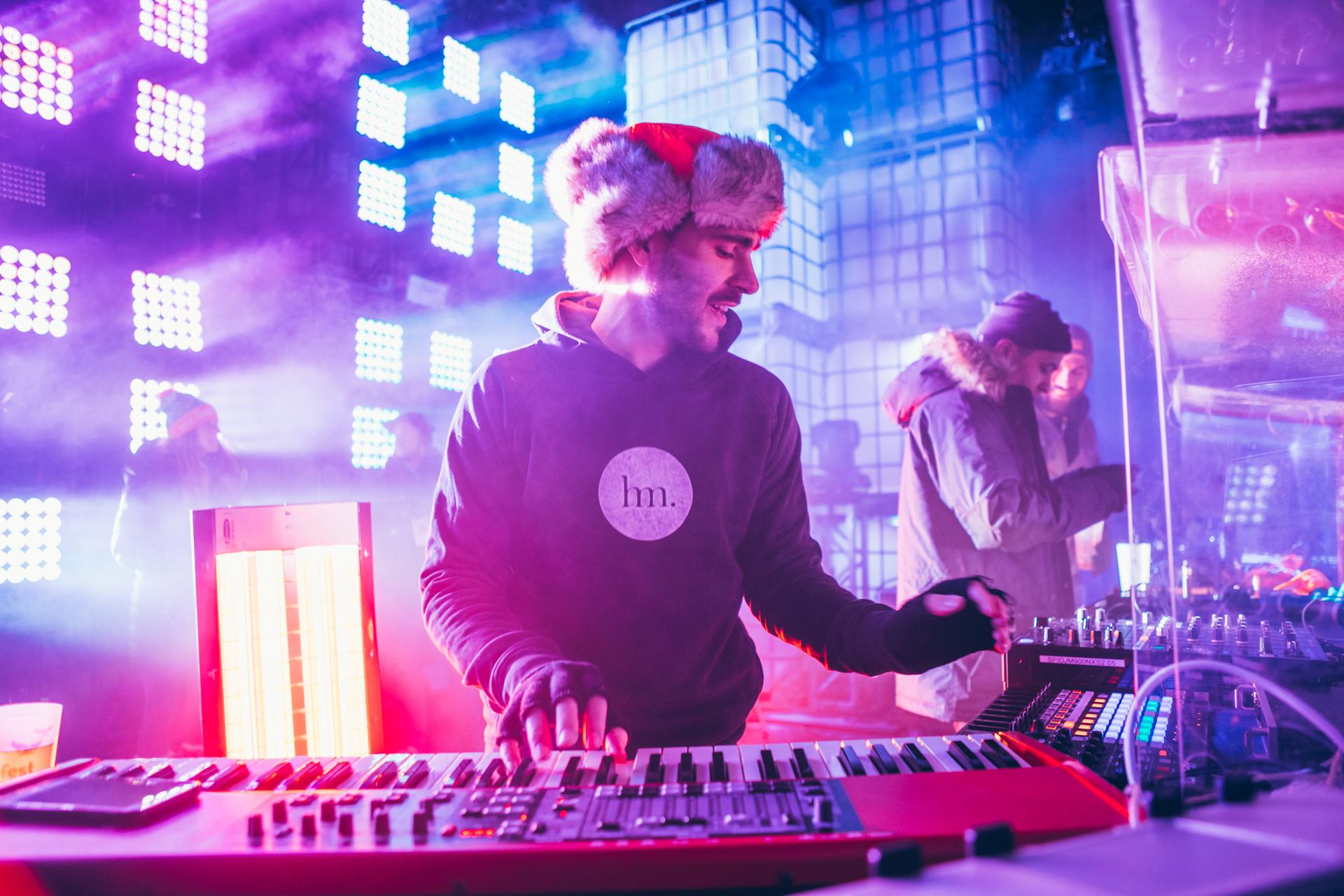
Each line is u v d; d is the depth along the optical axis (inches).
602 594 44.8
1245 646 28.7
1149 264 28.0
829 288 231.1
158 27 135.6
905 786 26.4
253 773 30.5
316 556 47.7
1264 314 28.3
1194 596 29.7
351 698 47.6
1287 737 27.1
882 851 12.7
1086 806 24.5
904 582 99.7
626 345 47.3
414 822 24.0
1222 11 23.6
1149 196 27.0
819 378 230.1
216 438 128.6
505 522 45.4
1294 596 29.5
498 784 28.2
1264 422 29.4
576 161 45.9
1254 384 29.1
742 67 209.8
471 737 138.6
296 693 46.6
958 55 215.6
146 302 133.3
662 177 42.8
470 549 44.2
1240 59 24.0
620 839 23.0
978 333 98.7
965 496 87.7
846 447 195.2
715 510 46.3
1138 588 34.5
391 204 181.2
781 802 25.3
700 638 45.6
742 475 47.8
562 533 44.8
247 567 46.2
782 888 22.0
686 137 45.2
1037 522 85.0
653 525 45.1
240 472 131.6
